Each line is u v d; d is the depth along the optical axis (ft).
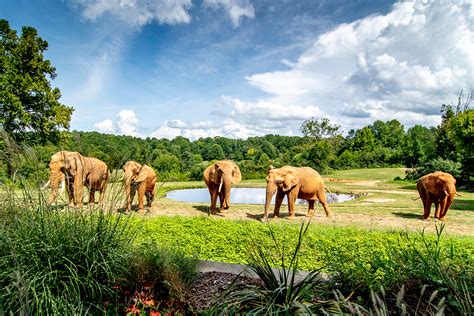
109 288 11.34
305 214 43.14
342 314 8.59
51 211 12.53
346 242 24.11
